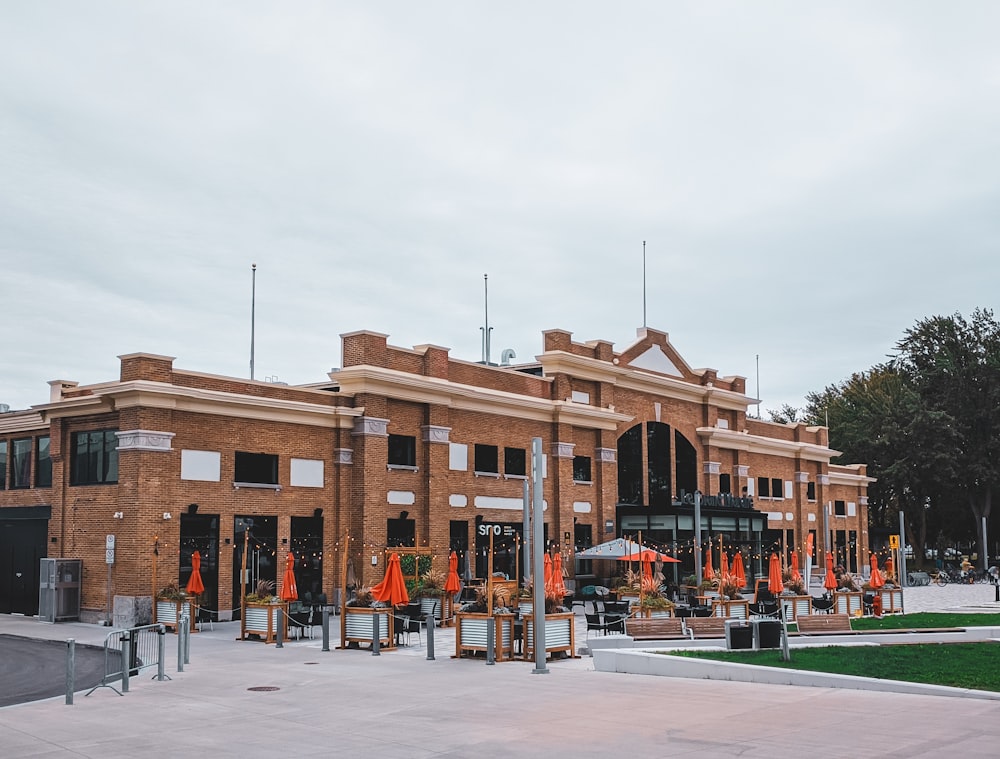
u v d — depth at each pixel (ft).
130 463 104.01
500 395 141.38
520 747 42.80
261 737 46.16
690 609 99.86
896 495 274.98
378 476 123.95
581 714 51.49
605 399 162.81
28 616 118.01
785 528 217.97
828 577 122.62
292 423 118.52
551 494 151.43
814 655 72.23
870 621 110.63
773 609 109.29
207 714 52.95
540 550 70.74
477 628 79.66
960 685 57.93
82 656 83.66
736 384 203.41
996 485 259.19
